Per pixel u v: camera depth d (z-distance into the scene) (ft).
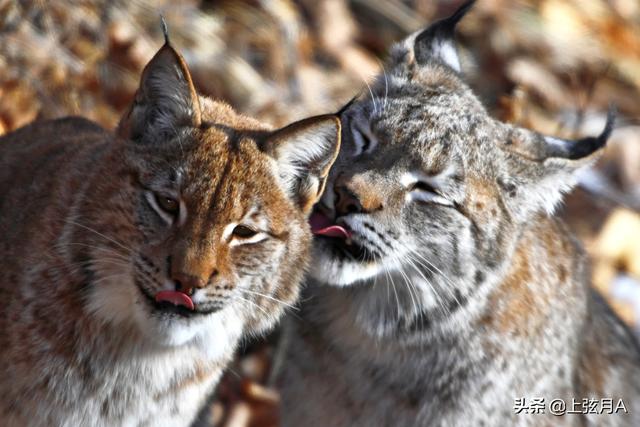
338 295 36.19
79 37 47.91
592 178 57.72
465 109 36.42
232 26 53.93
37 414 30.71
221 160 29.68
